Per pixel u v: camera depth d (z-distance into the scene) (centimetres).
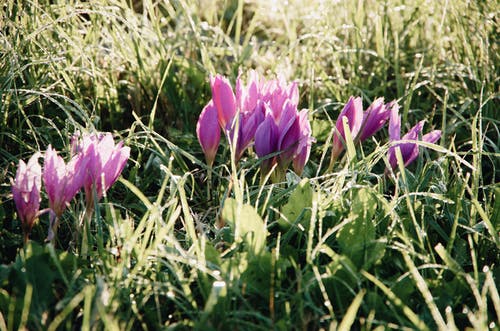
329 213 89
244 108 100
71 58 119
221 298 80
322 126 113
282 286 87
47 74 111
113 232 87
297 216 90
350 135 94
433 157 114
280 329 79
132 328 83
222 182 104
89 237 88
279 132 94
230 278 82
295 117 93
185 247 94
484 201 98
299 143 95
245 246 86
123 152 89
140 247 87
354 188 94
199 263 84
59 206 87
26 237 87
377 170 112
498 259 92
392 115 97
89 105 118
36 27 115
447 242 93
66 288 85
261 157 94
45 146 105
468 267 91
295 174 97
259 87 101
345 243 88
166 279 85
